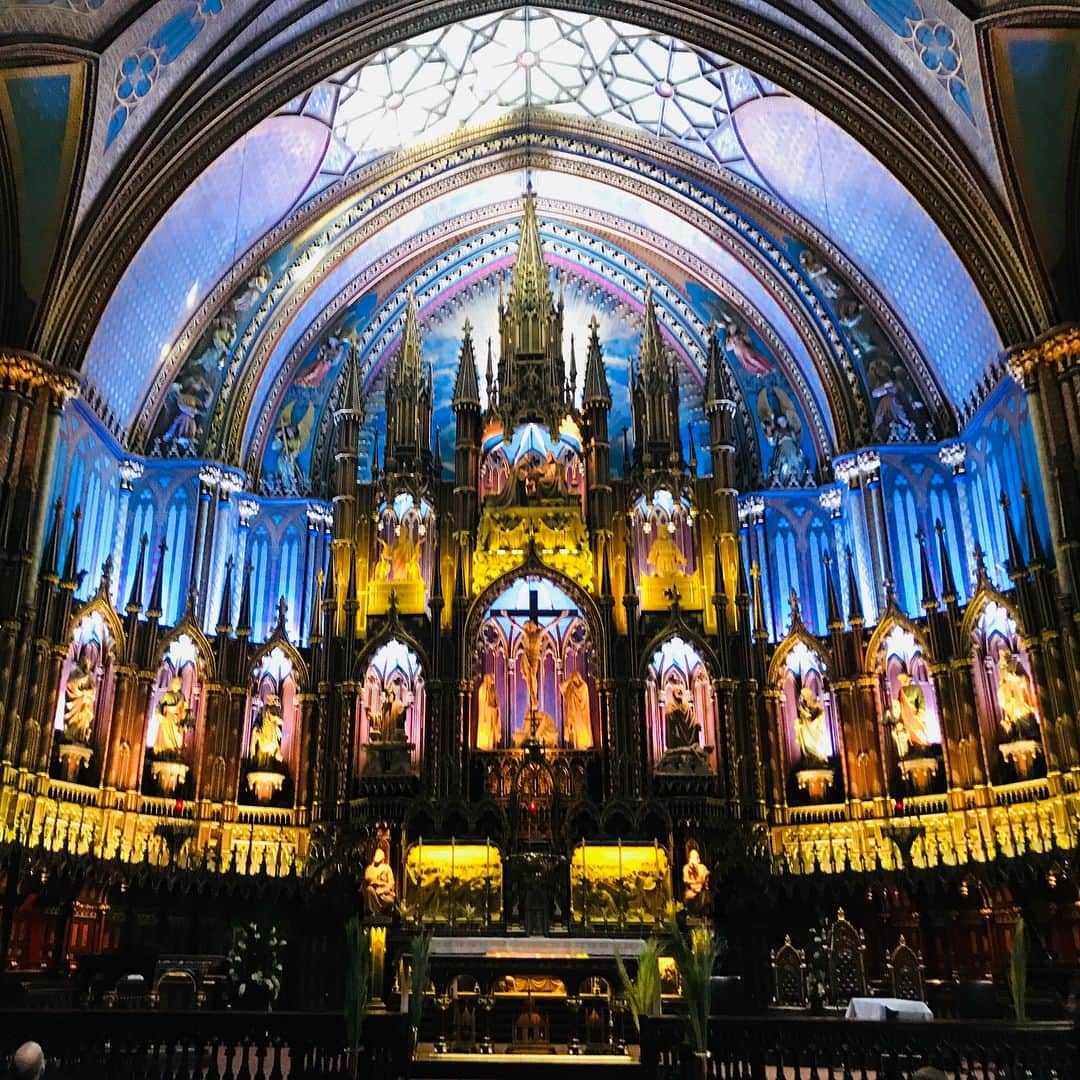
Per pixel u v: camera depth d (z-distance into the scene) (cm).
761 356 3097
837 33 2395
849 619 2570
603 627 2619
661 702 2628
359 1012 1198
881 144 2438
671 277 3253
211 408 2792
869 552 2662
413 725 2594
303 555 2912
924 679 2469
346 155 2895
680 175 3038
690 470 2842
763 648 2648
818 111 2495
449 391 3256
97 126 2167
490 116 3066
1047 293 2188
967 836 2236
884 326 2805
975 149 2277
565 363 3291
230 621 2575
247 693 2562
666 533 2773
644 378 2961
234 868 2412
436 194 3100
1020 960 1316
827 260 2870
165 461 2681
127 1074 1202
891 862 2325
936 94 2297
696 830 2431
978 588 2320
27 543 2083
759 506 2908
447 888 2362
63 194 2184
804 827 2495
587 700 2630
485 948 2141
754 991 2436
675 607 2636
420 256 3288
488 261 3350
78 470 2405
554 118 3094
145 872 2273
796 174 2802
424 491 2820
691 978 1213
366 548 2788
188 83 2341
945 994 1969
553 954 2042
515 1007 2036
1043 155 2170
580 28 2769
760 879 2420
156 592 2478
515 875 2359
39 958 2112
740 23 2509
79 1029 1205
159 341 2686
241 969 2086
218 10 2234
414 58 2728
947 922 2303
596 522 2750
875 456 2689
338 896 2447
